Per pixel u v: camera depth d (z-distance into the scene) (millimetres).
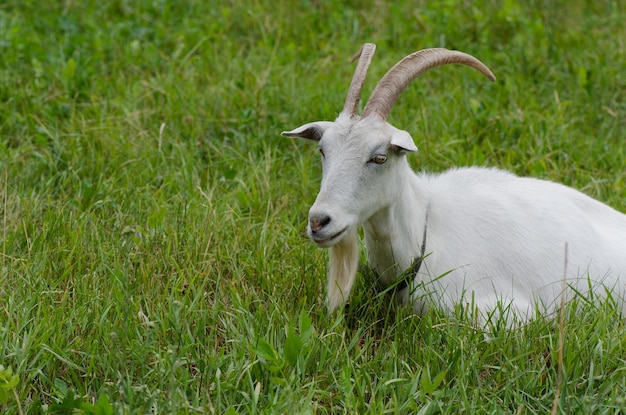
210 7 18312
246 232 11062
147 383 8398
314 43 16906
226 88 14742
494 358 8875
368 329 9570
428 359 8758
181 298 9875
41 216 11312
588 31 17406
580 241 10031
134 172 12523
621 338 9047
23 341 8594
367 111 8859
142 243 10594
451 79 15633
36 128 13477
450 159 13070
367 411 7980
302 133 9305
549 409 8289
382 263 9617
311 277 10141
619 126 14695
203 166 12969
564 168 13172
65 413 7938
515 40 16688
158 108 14195
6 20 17109
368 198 8766
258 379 8492
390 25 17562
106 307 9211
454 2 17812
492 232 9828
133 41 16266
